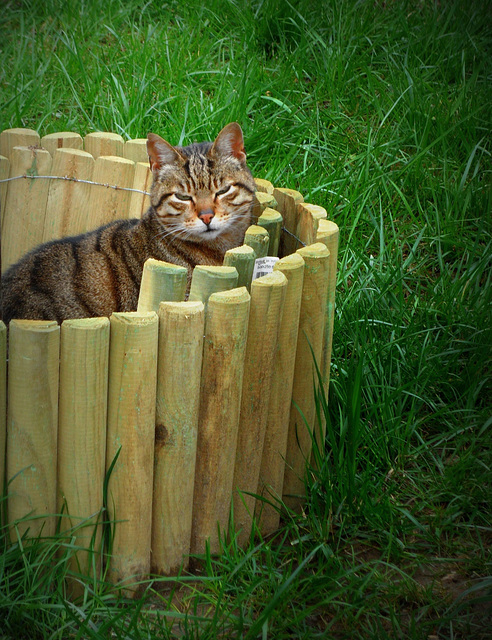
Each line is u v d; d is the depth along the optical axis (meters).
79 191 5.61
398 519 4.26
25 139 5.59
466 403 5.07
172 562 3.84
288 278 3.86
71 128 7.10
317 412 4.21
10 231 5.57
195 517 3.89
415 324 5.50
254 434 3.93
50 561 3.54
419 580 3.99
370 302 5.60
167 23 8.66
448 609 3.65
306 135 7.15
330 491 4.14
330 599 3.52
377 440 4.68
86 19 8.55
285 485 4.37
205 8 8.59
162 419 3.61
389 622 3.71
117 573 3.70
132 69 7.84
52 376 3.36
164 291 3.75
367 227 6.45
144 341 3.39
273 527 4.25
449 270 6.20
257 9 8.61
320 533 4.10
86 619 3.27
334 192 6.49
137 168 5.62
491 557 4.11
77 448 3.47
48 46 8.37
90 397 3.40
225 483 3.84
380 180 6.58
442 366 5.23
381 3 8.92
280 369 3.98
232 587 3.69
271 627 3.49
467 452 4.70
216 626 3.40
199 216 5.12
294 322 3.96
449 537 4.27
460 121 6.82
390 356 5.14
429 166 6.95
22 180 5.49
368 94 7.50
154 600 3.74
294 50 8.16
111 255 5.16
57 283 5.02
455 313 5.55
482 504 4.48
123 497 3.60
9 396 3.37
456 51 8.02
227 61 8.27
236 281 3.77
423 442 4.81
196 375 3.57
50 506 3.55
